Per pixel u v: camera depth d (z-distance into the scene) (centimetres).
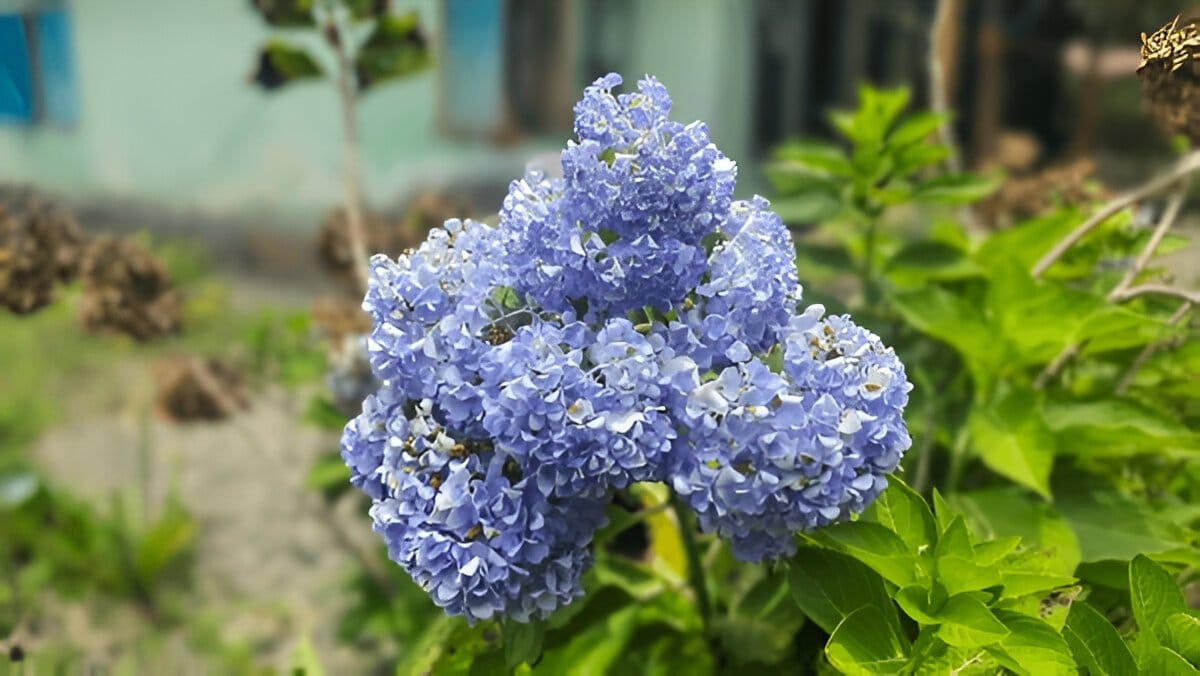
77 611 104
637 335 37
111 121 220
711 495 37
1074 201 74
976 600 36
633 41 230
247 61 222
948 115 61
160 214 220
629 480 38
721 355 39
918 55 212
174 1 216
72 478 129
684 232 39
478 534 38
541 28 224
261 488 126
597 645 52
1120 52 156
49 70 205
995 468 51
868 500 38
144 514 116
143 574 107
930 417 55
